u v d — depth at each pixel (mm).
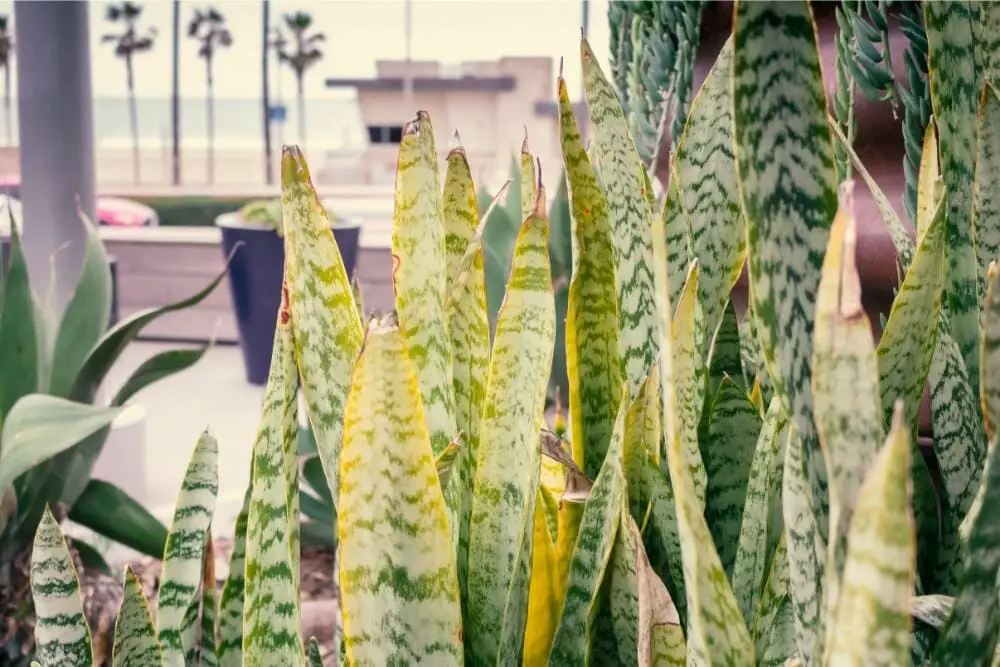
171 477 2311
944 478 347
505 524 342
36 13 1590
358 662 289
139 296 4043
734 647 256
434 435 338
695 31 592
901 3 485
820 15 564
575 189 387
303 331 321
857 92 524
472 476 370
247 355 3326
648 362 386
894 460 192
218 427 2807
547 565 378
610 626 362
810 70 252
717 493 397
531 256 334
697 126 367
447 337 344
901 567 196
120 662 393
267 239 3156
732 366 441
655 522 375
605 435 411
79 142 1649
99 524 1238
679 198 374
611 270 397
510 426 341
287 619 329
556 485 463
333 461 322
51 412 992
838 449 223
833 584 221
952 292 339
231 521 1876
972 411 339
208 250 3990
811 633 267
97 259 1333
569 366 410
